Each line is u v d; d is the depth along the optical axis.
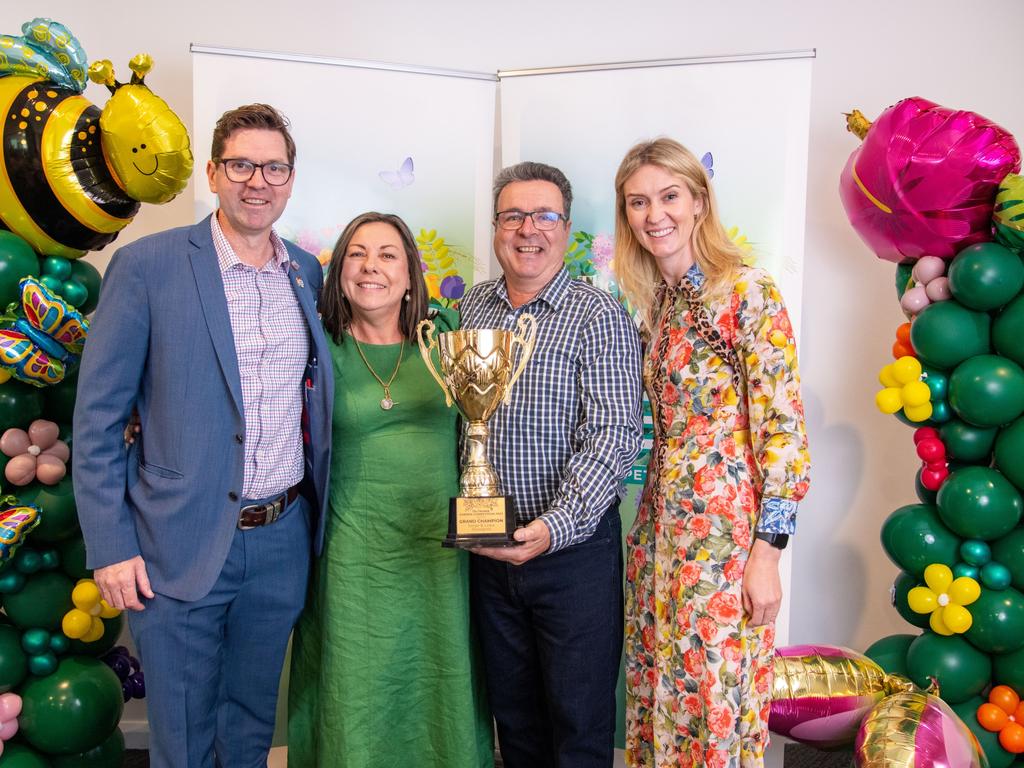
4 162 1.84
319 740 1.88
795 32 2.64
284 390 1.75
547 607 1.80
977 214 1.94
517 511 1.83
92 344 1.66
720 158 2.40
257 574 1.76
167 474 1.67
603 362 1.81
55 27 1.92
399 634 1.86
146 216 2.71
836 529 2.75
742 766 1.74
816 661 2.21
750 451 1.73
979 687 2.07
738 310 1.71
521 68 2.63
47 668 2.02
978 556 2.00
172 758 1.70
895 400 2.07
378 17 2.73
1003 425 1.99
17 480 1.96
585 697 1.80
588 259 2.49
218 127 1.70
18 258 1.88
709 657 1.69
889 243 2.08
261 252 1.76
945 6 2.58
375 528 1.83
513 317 1.91
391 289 1.80
